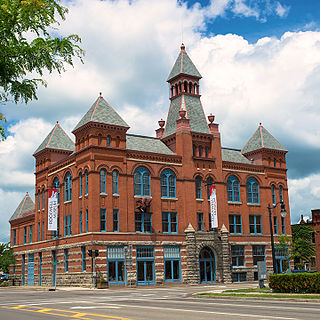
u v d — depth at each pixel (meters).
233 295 28.14
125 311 19.80
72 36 11.50
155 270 51.03
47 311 20.80
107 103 53.28
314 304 22.02
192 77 62.31
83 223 49.94
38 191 62.44
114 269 48.38
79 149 52.53
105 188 49.75
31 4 10.31
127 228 50.16
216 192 57.84
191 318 16.17
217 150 59.50
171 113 61.66
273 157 65.94
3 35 10.61
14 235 72.06
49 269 56.59
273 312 17.97
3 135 11.39
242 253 59.22
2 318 17.77
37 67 11.16
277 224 63.78
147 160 53.41
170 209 54.09
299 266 69.88
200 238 54.31
